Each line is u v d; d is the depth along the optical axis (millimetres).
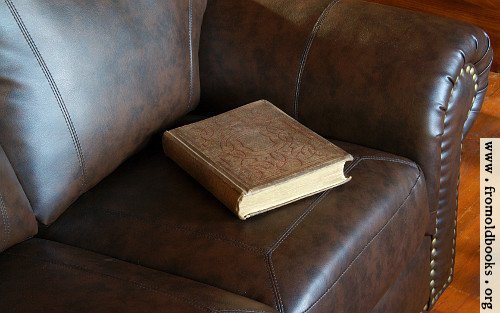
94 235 1108
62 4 1073
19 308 880
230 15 1422
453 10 2822
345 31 1307
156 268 1025
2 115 1023
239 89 1413
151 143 1312
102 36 1119
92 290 917
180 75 1308
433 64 1216
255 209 1051
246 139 1178
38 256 1023
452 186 1378
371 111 1263
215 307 881
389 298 1286
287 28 1360
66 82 1064
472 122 1412
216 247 1021
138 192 1171
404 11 1316
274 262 981
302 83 1329
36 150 1049
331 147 1146
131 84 1175
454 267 1659
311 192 1104
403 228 1188
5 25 1004
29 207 1062
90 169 1136
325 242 1021
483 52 1305
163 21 1248
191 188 1162
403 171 1214
